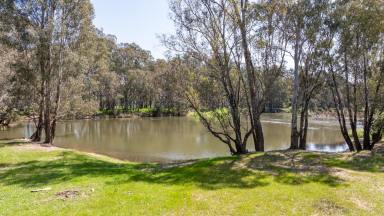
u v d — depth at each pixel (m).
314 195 9.24
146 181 11.47
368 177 11.38
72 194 9.68
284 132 41.09
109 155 25.88
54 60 26.34
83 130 46.41
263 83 18.80
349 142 20.95
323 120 57.38
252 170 12.60
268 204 8.52
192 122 60.03
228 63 18.19
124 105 88.06
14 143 25.34
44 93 27.17
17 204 8.76
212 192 9.67
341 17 17.42
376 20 17.55
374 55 19.58
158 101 82.38
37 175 13.38
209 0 17.23
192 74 18.55
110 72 73.12
